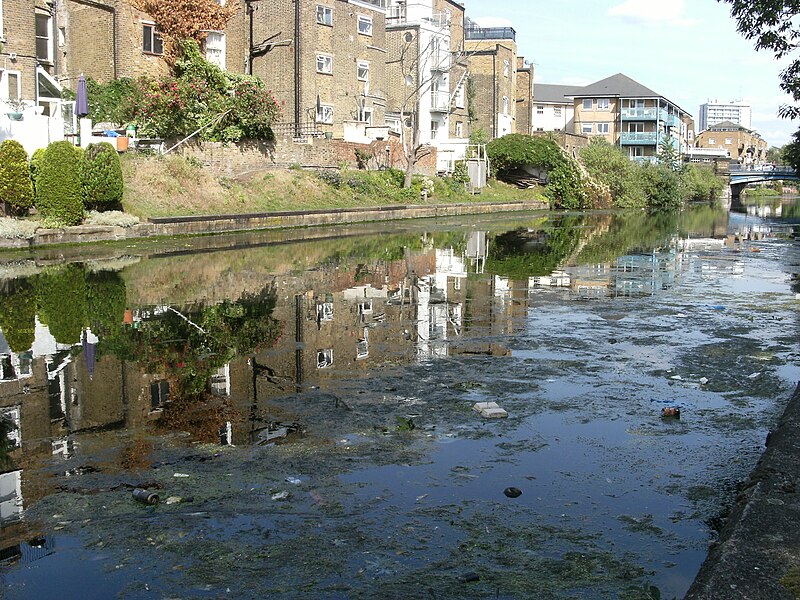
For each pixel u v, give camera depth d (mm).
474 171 49250
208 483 5160
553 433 6281
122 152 26234
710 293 13984
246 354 8875
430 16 53906
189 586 3877
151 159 26391
